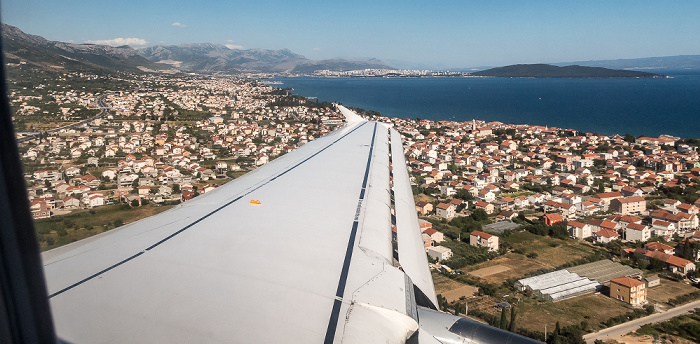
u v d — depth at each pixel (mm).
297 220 7473
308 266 5605
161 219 7320
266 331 4027
